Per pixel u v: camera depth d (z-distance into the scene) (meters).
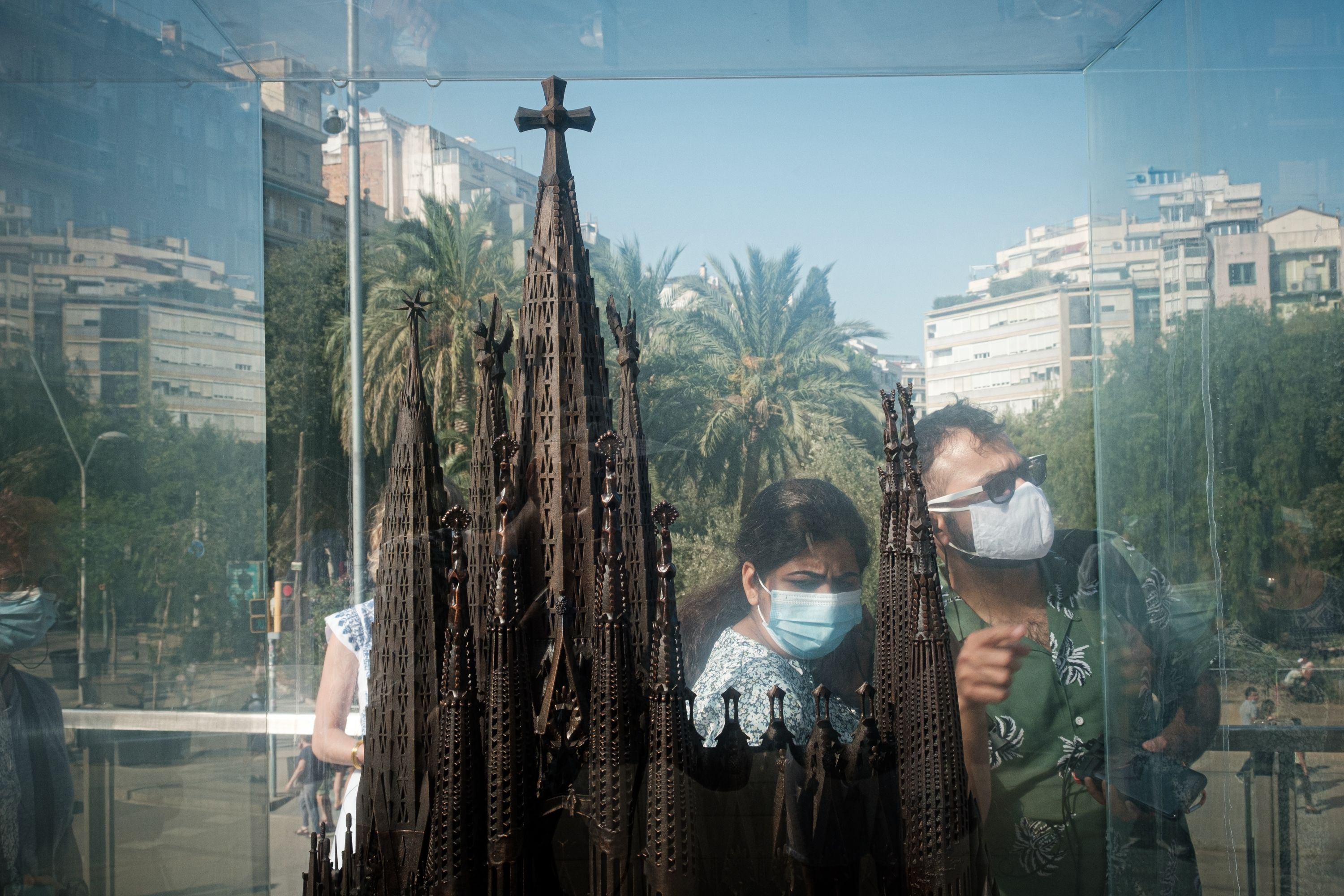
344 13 1.70
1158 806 1.69
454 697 1.54
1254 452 1.66
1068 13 1.61
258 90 1.73
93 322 1.79
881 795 1.60
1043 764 1.69
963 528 1.67
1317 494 1.62
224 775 1.81
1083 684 1.68
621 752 1.54
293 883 1.78
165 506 1.87
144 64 1.81
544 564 1.56
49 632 1.74
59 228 1.74
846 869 1.59
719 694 1.58
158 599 1.86
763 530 1.58
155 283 1.86
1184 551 1.69
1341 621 1.61
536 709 1.56
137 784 1.82
